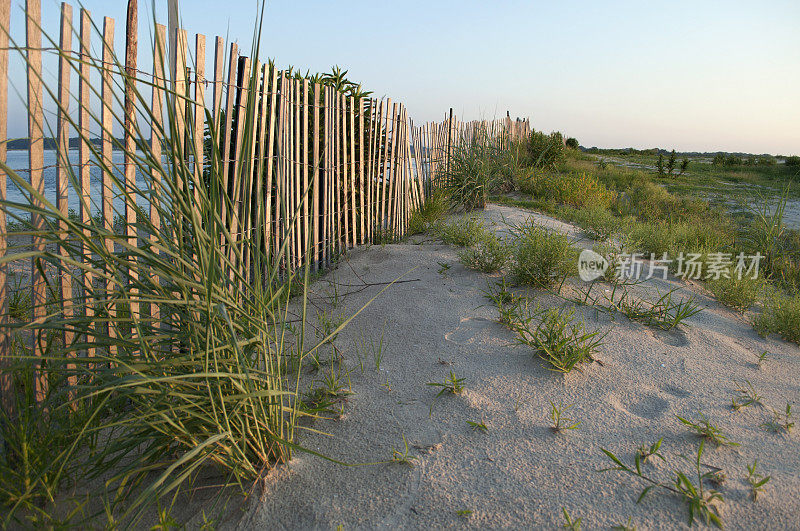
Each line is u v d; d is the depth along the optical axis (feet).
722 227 28.84
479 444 8.68
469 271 16.90
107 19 8.39
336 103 17.83
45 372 8.25
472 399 9.93
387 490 7.64
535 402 9.93
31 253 6.03
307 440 8.77
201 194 6.90
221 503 7.39
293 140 15.61
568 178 37.52
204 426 7.57
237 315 7.88
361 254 19.30
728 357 12.52
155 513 7.19
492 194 35.86
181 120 9.79
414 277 16.47
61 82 7.85
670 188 53.21
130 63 9.02
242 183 12.59
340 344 12.30
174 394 6.78
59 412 7.83
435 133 30.12
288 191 15.29
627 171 64.39
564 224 26.43
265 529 7.02
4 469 6.75
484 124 36.96
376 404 9.83
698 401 10.30
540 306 14.37
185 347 9.35
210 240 6.79
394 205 23.56
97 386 6.58
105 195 8.82
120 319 7.22
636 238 22.24
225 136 11.40
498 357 11.58
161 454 7.88
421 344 12.27
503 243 18.12
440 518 7.14
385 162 21.88
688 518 7.14
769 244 23.68
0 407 7.09
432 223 25.02
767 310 15.46
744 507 7.37
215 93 10.72
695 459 8.41
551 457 8.38
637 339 12.94
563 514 7.19
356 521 7.11
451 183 29.35
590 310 14.40
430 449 8.51
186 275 7.46
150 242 7.22
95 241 7.88
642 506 7.35
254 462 8.03
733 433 9.22
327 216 17.84
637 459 7.84
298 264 16.17
